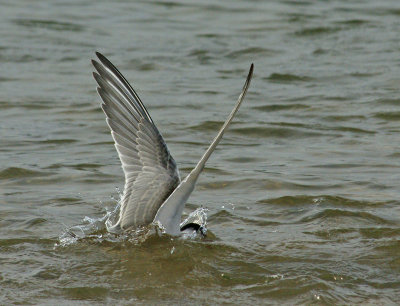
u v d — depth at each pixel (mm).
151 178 9289
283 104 18500
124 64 22250
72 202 11727
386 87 19875
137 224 9367
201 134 16156
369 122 17000
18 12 28203
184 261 9430
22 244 9969
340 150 14906
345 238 10320
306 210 11445
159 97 19094
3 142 15203
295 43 24797
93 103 18500
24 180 12867
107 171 13422
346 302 8438
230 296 8594
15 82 20219
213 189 12516
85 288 8727
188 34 25844
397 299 8516
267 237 10320
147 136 9281
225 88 20094
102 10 29203
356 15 28062
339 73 21391
